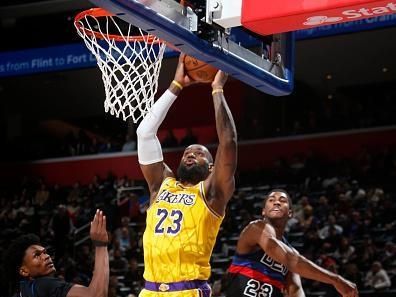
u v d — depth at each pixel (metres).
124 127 21.66
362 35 17.27
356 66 19.25
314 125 18.25
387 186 15.70
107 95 4.37
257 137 18.95
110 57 4.43
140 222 15.98
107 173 18.86
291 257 4.66
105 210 15.88
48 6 17.42
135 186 17.89
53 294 4.01
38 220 16.61
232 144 4.07
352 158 17.34
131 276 13.71
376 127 17.45
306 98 20.55
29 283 4.09
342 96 20.78
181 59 4.43
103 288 4.03
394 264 12.40
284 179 16.88
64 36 17.98
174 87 4.47
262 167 18.12
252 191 16.62
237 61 4.20
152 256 4.10
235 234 14.73
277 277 4.84
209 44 4.03
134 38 4.43
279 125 20.00
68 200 17.69
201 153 4.37
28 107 22.42
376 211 14.20
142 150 4.46
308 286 12.28
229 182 4.07
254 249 4.85
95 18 4.54
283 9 3.89
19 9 17.69
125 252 14.63
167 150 18.28
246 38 4.56
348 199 14.60
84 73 19.59
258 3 3.97
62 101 21.84
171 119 20.00
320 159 17.75
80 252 14.60
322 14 3.85
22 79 20.17
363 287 11.93
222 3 4.07
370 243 12.77
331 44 17.89
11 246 4.21
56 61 17.34
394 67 19.20
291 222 14.06
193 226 4.06
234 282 4.87
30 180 19.00
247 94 19.55
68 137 20.42
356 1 3.69
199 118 19.73
